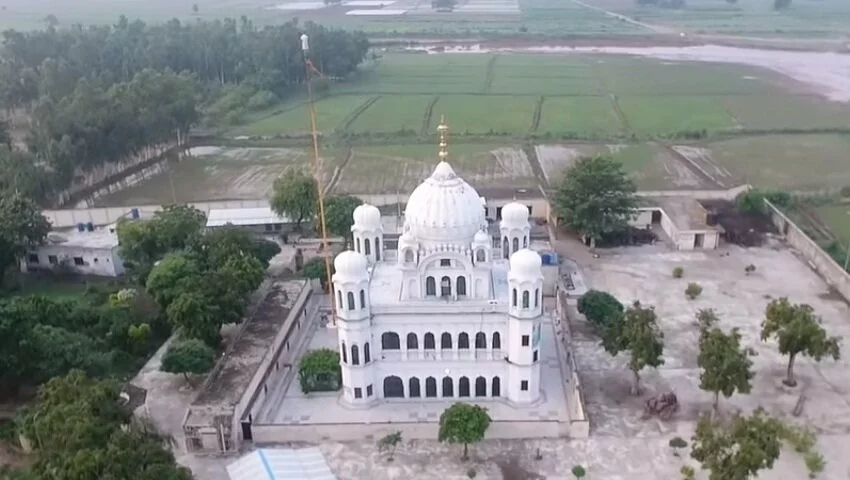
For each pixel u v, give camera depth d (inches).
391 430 3449.8
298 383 3905.0
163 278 4192.9
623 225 5492.1
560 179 6889.8
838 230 5625.0
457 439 3186.5
